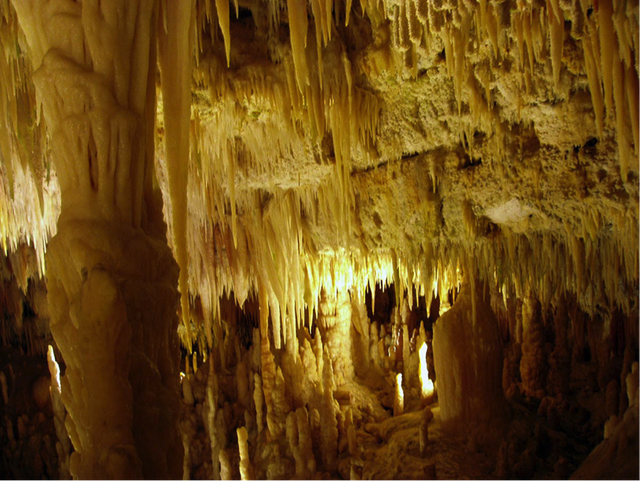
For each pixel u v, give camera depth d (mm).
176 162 2801
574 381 8602
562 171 4906
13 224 6879
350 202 6719
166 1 2719
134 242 2254
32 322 10273
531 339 8789
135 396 2123
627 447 4473
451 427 6633
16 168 5809
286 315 8148
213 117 5129
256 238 7742
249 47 4855
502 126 4965
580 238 6156
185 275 2873
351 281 9188
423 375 8539
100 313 1983
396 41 4207
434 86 4938
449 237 6148
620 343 8352
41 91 2229
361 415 8453
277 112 5367
